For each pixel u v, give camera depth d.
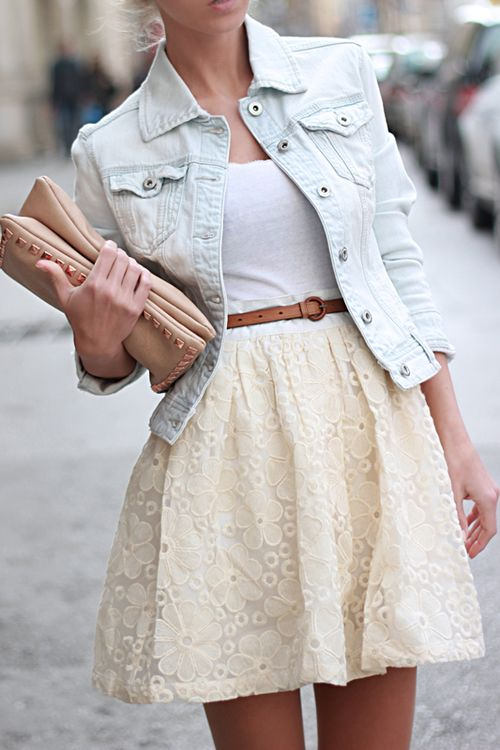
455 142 19.14
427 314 3.27
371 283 3.17
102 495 7.88
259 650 3.04
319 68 3.23
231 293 3.09
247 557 3.04
